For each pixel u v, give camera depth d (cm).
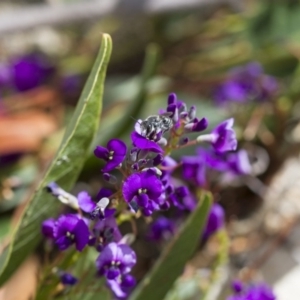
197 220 28
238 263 39
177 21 56
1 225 37
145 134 23
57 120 45
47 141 41
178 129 25
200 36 55
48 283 27
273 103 45
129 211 26
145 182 23
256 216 42
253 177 44
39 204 27
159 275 29
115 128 39
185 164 31
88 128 27
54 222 26
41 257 37
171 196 25
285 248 40
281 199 43
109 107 45
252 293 31
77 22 47
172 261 29
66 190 28
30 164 40
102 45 26
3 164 40
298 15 51
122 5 48
